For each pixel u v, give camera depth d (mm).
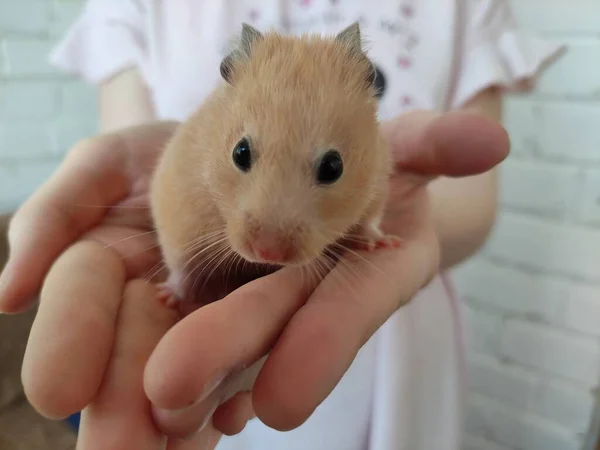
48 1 321
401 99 217
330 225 106
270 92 103
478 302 295
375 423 198
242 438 209
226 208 107
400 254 119
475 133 131
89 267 106
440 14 218
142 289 111
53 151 346
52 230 120
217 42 227
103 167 138
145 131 156
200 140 116
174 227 118
